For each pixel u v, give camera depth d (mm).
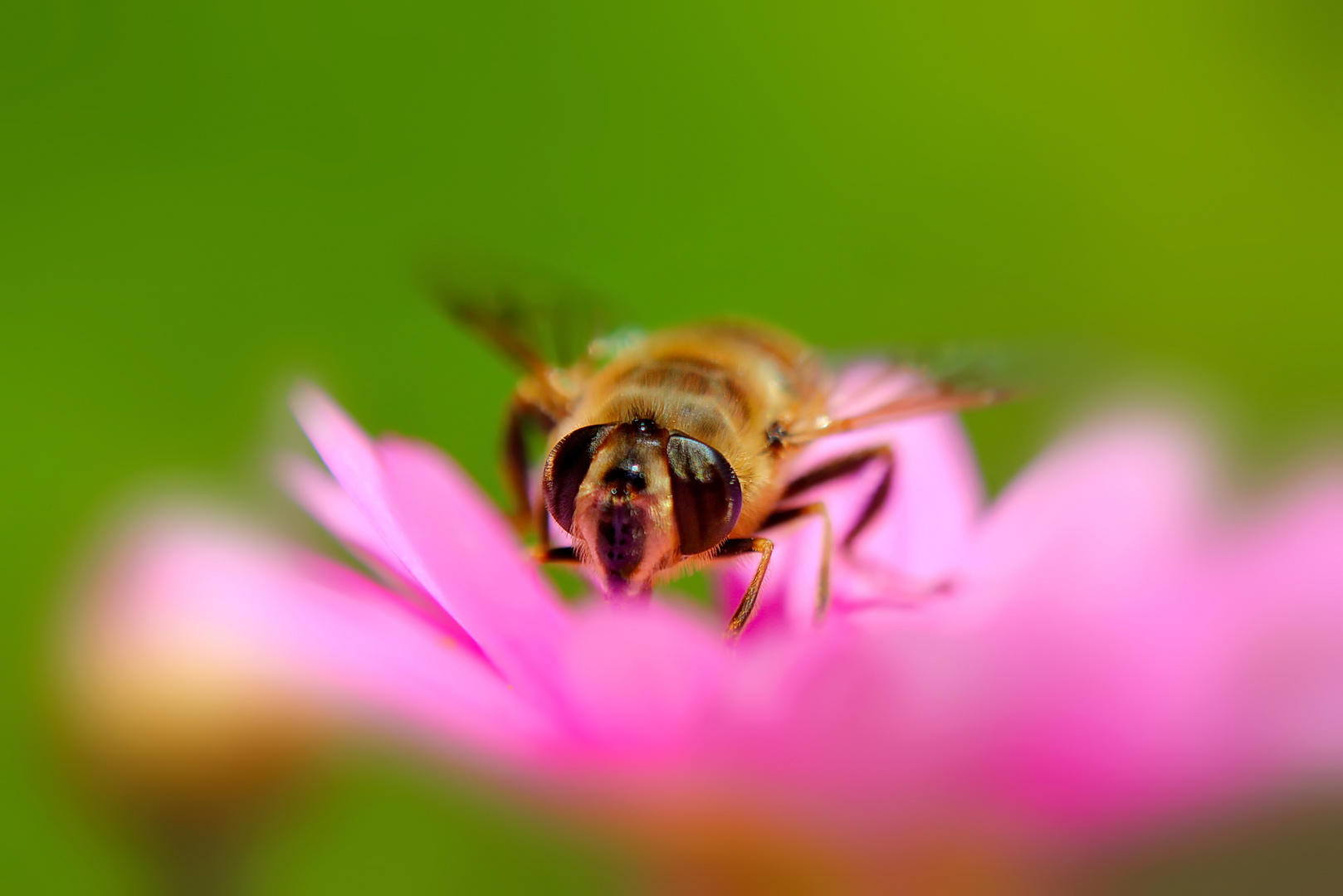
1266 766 84
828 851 86
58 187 146
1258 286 154
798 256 153
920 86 158
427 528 91
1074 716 84
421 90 154
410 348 142
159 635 97
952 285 153
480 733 87
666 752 86
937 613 98
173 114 150
